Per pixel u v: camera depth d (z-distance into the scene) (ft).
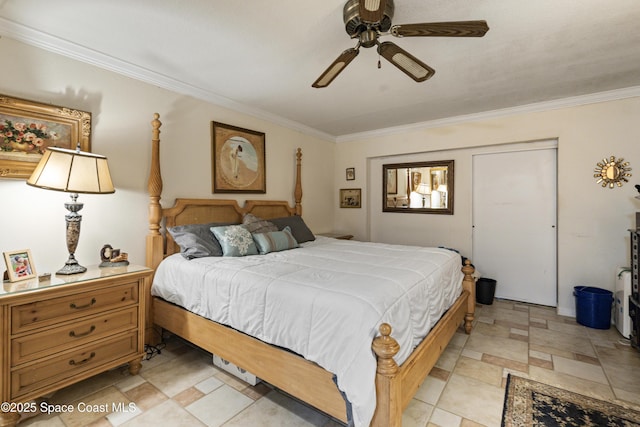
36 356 5.26
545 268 11.65
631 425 5.14
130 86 7.98
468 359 7.46
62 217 6.84
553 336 8.79
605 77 8.52
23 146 6.24
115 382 6.44
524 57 7.36
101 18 5.83
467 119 12.21
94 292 6.04
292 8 5.50
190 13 5.67
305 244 10.85
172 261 7.75
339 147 16.21
